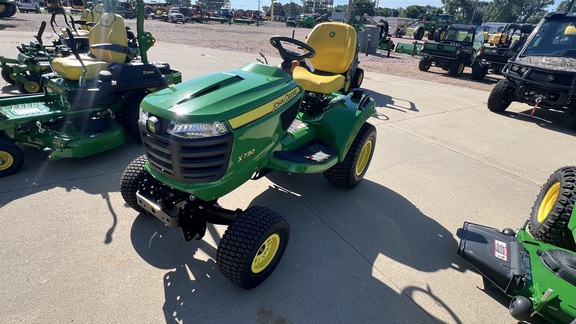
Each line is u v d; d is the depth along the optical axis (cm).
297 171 264
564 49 667
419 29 2848
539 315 209
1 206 284
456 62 1284
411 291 235
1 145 320
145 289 217
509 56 1159
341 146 306
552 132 618
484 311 224
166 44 1415
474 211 340
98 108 390
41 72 588
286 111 250
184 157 196
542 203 297
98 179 339
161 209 219
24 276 217
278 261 239
